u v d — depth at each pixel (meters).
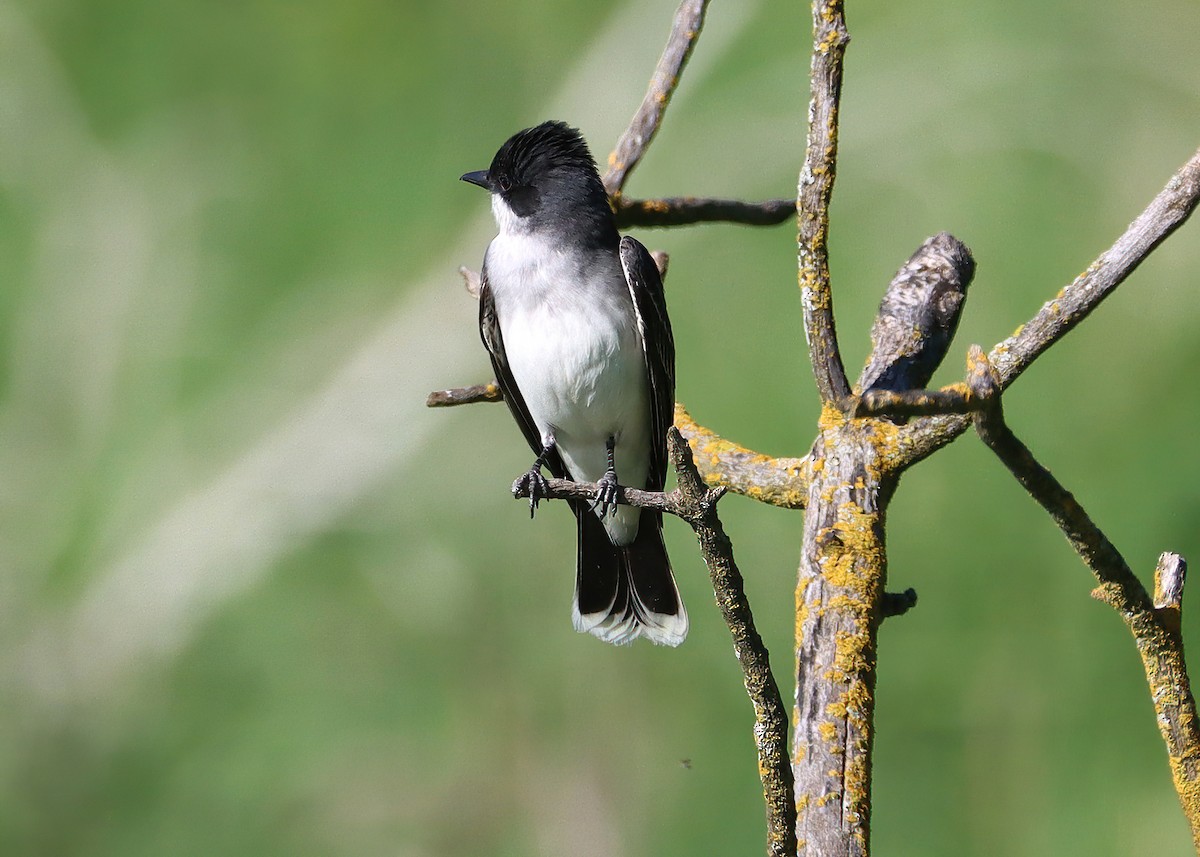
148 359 15.39
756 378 12.67
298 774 13.46
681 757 11.75
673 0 15.41
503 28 15.69
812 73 4.40
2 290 15.45
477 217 15.16
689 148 14.95
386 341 15.00
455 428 14.44
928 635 11.12
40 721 14.21
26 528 14.98
